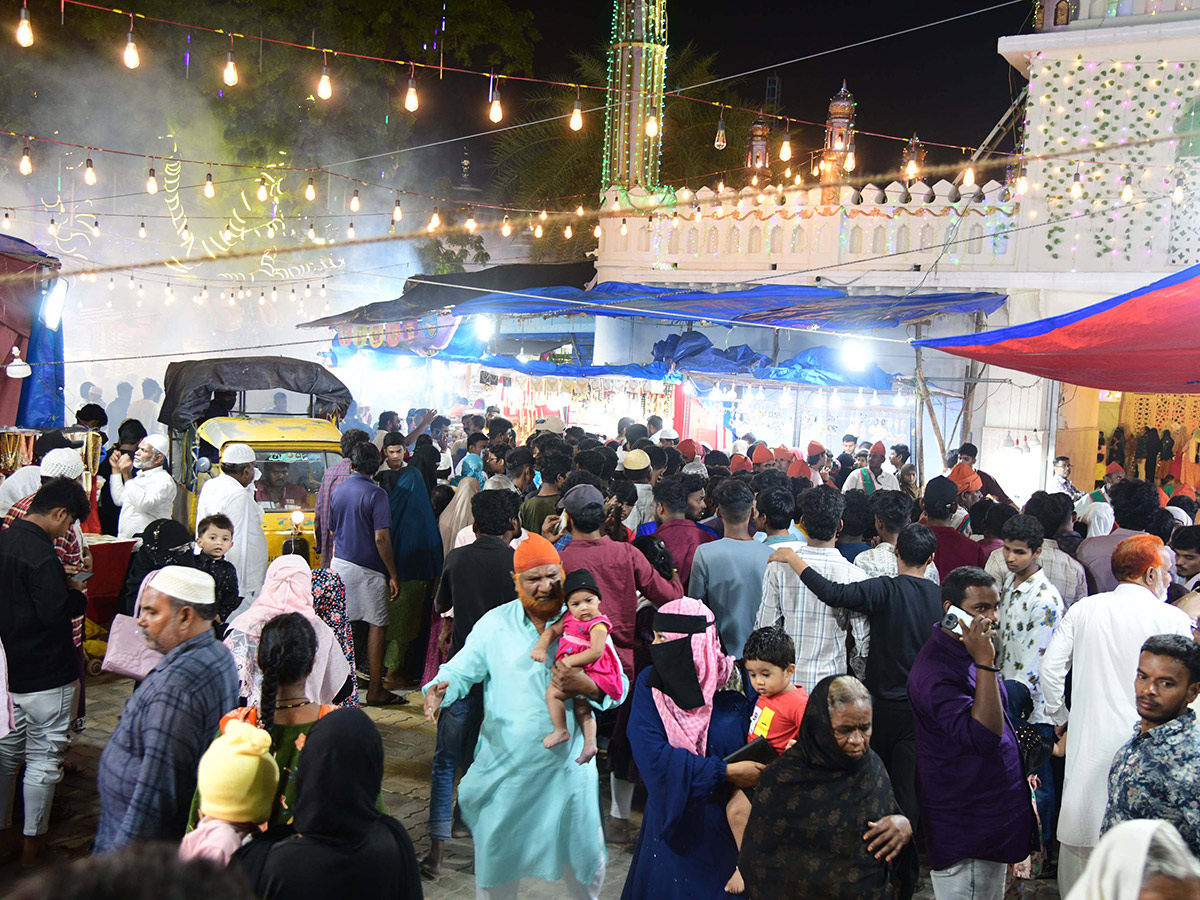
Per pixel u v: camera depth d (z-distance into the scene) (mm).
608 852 5766
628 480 7980
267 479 9914
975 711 4160
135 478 8914
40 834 5223
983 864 4270
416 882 3115
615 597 5738
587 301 13891
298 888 2797
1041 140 15625
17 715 5145
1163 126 15164
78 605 5430
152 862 1483
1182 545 6164
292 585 5125
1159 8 15000
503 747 4508
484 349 17438
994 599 4262
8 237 10195
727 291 15445
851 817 3322
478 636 4695
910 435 14867
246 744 2957
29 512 5230
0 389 10141
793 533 6422
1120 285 15180
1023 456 15453
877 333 16625
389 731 7578
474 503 6094
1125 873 2000
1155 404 21703
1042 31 15773
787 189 7980
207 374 11156
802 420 15336
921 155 16047
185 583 3768
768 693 3922
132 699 3699
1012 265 15734
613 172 18688
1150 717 3506
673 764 3928
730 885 3754
